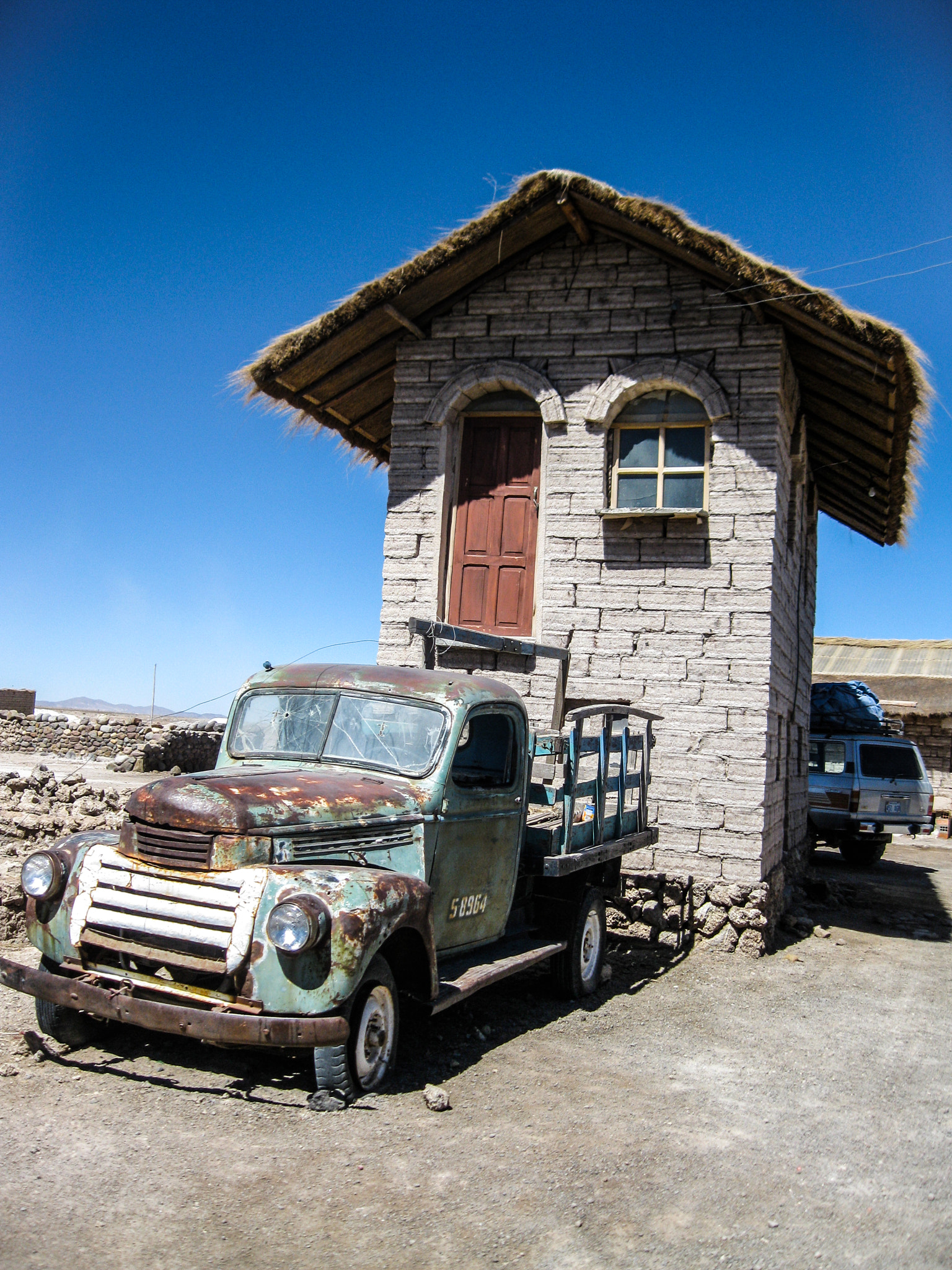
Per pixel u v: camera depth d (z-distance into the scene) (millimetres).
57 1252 3422
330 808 5266
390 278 10258
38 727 23141
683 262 10242
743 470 10094
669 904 9688
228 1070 5254
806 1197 4367
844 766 18250
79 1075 5082
